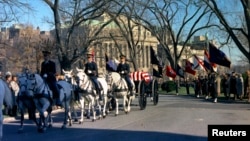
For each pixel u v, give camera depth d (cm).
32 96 1446
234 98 3116
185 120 1722
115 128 1502
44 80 1490
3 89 1227
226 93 3231
